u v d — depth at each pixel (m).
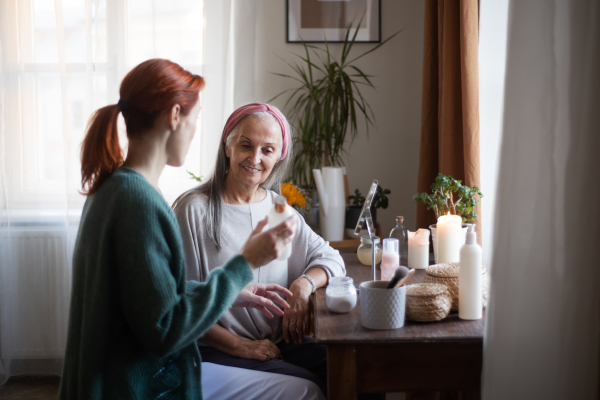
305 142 2.71
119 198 0.94
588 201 0.97
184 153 1.08
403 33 2.86
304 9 2.84
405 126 2.90
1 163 2.66
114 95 2.68
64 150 2.67
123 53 2.68
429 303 1.21
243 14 2.81
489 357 1.04
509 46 1.01
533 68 0.99
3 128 2.66
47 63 2.69
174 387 1.07
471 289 1.24
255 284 1.46
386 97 2.89
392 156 2.92
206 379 1.35
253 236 1.07
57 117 2.71
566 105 0.98
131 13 2.70
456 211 1.74
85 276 0.97
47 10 2.67
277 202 1.14
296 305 1.54
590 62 0.96
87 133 0.99
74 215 2.69
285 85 2.89
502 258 1.02
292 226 1.06
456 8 1.95
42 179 2.72
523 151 1.00
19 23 2.65
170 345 0.92
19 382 2.73
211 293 0.97
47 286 2.74
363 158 2.93
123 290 0.93
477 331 1.16
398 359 1.16
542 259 1.00
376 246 1.82
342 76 2.75
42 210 2.72
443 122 2.00
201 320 0.95
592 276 0.97
